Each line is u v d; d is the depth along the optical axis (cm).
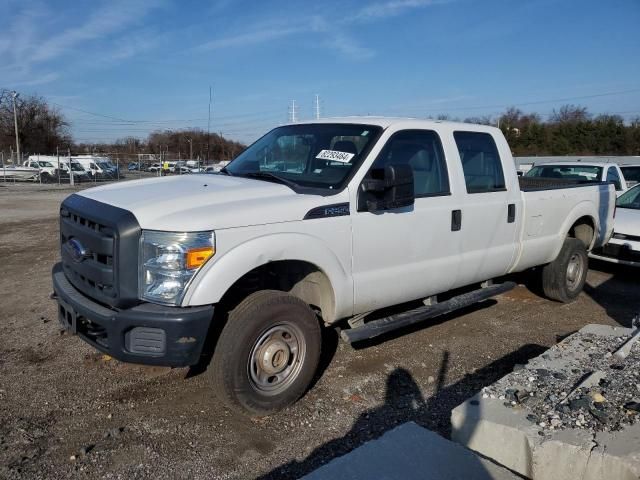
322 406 407
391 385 444
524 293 736
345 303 427
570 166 1197
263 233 374
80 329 385
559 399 344
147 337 347
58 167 3641
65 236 423
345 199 420
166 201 375
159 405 404
